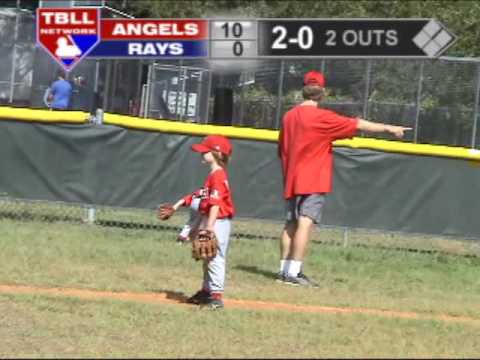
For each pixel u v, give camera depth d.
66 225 51.50
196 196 34.16
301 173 39.44
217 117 67.31
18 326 28.78
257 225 55.91
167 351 26.45
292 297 36.09
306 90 40.25
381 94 66.19
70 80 75.50
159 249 45.34
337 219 52.06
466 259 51.53
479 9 107.12
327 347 27.83
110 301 32.78
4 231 47.38
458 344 29.34
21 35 81.44
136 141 51.94
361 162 51.94
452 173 51.97
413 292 39.53
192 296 34.25
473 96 64.50
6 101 80.75
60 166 51.81
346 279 41.88
